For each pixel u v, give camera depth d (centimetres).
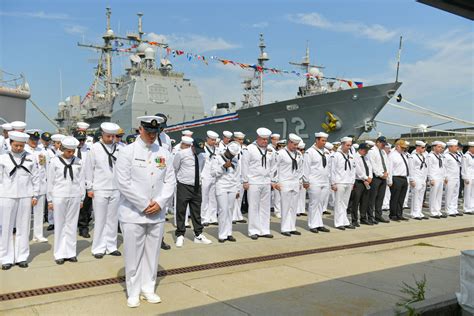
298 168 852
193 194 739
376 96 1382
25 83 1641
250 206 809
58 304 449
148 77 2070
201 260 637
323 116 1507
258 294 488
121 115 2075
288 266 612
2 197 569
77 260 624
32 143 791
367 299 470
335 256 678
